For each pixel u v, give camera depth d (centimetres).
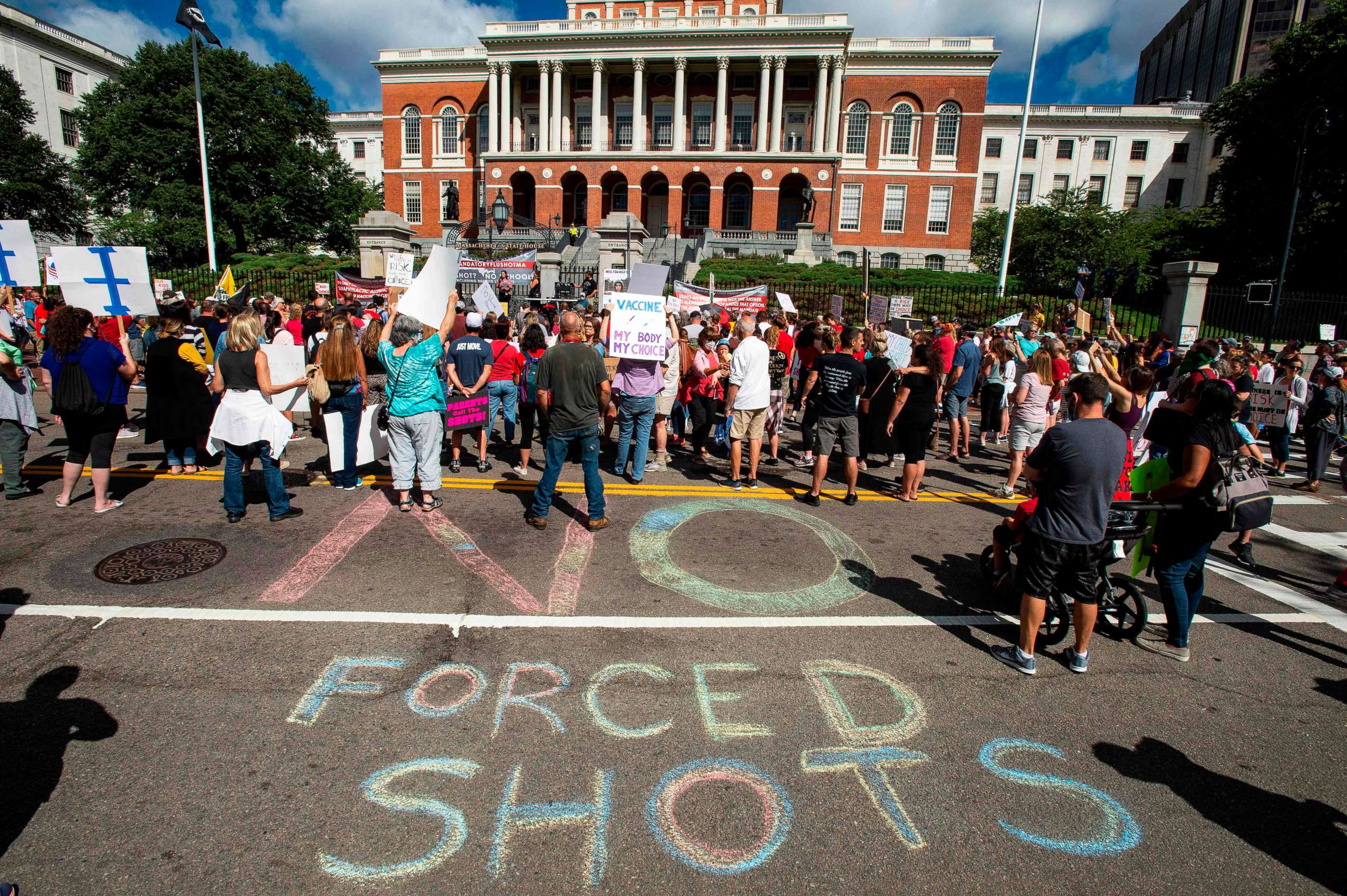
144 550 521
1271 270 3047
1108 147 5538
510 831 268
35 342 1711
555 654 398
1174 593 427
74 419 582
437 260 657
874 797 296
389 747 313
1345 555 649
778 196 4247
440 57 4766
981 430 1143
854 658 410
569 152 4422
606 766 307
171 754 302
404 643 402
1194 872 264
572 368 575
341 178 4300
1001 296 2209
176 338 711
